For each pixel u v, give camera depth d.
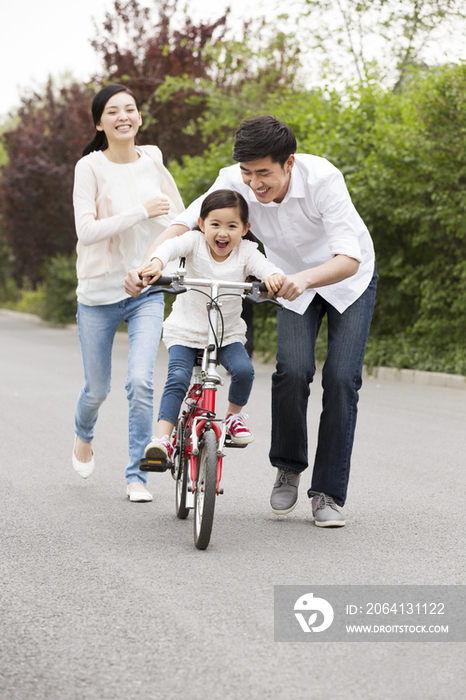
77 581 4.43
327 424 5.52
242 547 5.07
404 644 3.62
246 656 3.48
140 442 6.25
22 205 35.31
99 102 6.18
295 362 5.50
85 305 6.33
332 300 5.50
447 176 13.78
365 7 18.59
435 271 14.98
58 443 8.53
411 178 14.35
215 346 5.25
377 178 14.60
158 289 5.14
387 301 15.77
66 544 5.13
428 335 15.20
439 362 14.36
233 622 3.85
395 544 5.12
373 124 15.72
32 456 7.89
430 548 5.04
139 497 6.22
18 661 3.44
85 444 6.75
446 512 5.90
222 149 19.55
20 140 35.75
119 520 5.71
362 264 5.54
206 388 5.21
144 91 25.52
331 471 5.53
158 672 3.33
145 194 6.27
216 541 5.21
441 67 13.71
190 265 5.46
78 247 6.26
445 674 3.33
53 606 4.06
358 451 8.14
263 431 9.28
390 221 15.08
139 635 3.70
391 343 15.53
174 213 6.48
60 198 35.09
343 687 3.21
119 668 3.37
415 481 6.88
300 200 5.25
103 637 3.68
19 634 3.72
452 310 14.47
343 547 5.06
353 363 5.47
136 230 6.24
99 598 4.17
